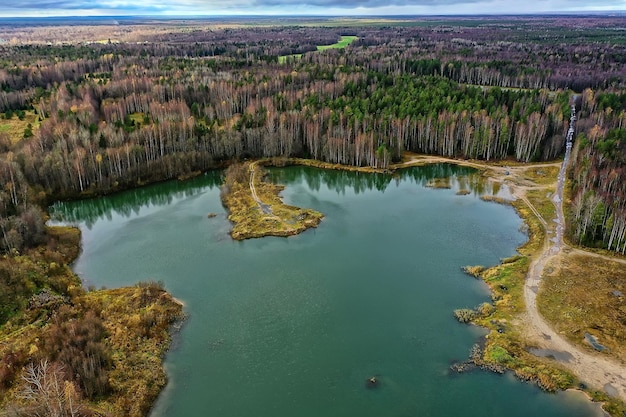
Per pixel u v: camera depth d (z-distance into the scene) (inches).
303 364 2469.2
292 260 3501.5
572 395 2217.0
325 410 2185.0
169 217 4303.6
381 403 2217.0
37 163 4645.7
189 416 2150.6
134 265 3444.9
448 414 2149.4
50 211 4466.0
